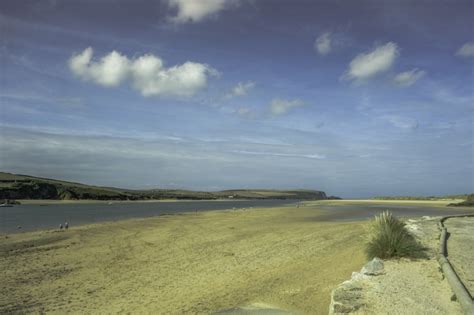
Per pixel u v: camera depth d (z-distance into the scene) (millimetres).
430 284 7426
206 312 8164
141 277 11969
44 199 119875
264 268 12070
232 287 10062
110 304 9430
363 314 6098
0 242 19547
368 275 8086
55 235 22391
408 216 32250
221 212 45875
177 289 10430
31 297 10125
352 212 42031
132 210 62469
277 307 8039
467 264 9086
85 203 109812
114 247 17766
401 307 6270
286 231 20766
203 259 14211
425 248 10992
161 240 19656
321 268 10930
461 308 6098
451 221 22266
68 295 10273
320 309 7641
